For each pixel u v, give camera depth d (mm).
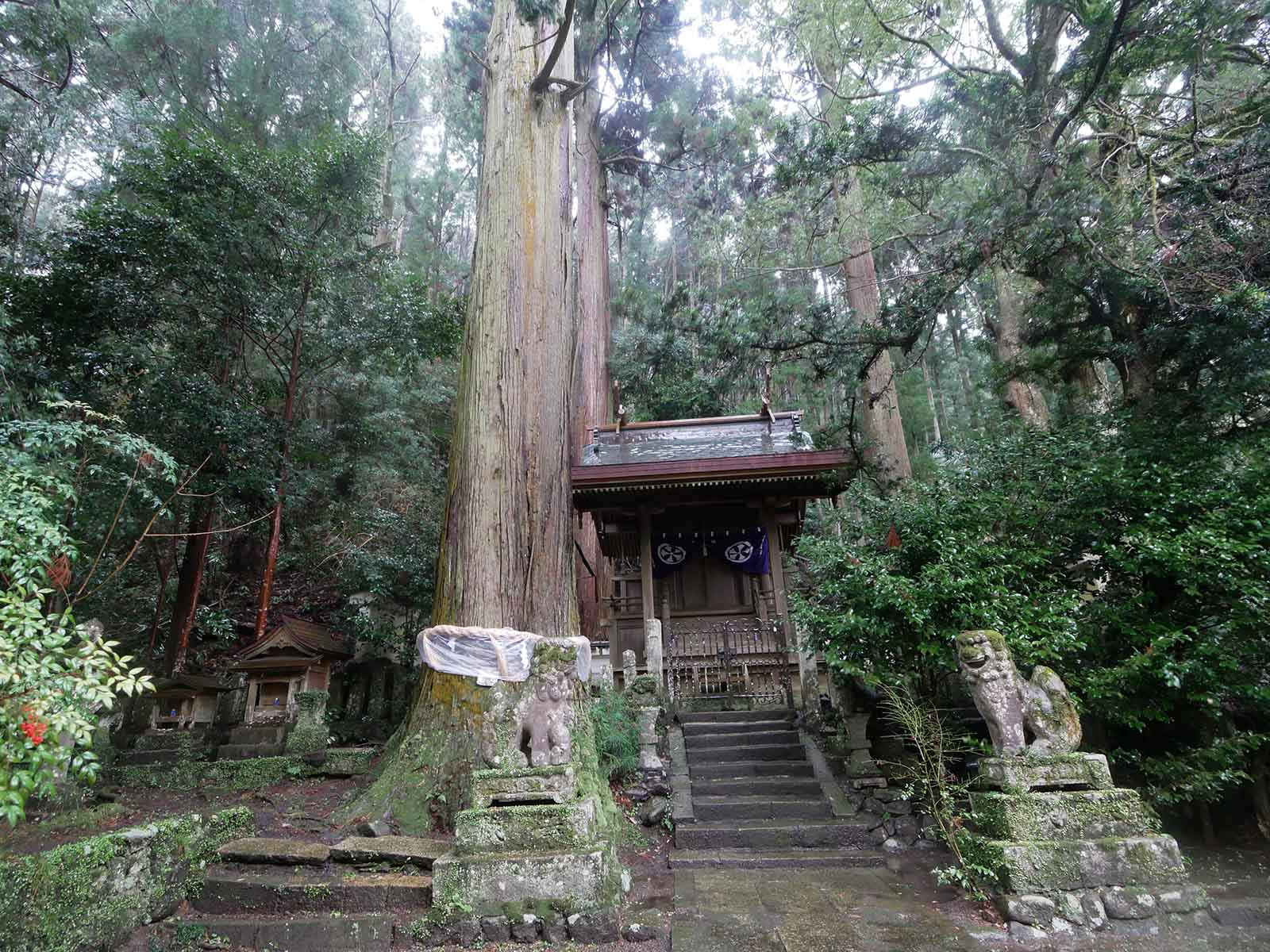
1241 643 5352
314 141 12328
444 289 22859
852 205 12977
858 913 4383
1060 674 5762
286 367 12836
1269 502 5375
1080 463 6582
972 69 8945
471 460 7438
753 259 16984
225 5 16938
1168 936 3928
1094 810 4363
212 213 9648
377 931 4242
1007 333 13070
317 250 10766
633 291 18469
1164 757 5891
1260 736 5184
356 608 12594
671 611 11820
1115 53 7770
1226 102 7930
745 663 9609
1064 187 7648
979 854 4484
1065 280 8609
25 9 8688
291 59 16938
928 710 6066
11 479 4410
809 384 15359
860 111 8859
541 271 8266
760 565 11570
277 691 9289
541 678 5070
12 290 9000
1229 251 6648
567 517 7805
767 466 9836
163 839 4504
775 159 10672
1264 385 6809
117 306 9547
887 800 6426
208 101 16219
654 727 7410
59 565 5418
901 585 6043
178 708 9227
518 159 8586
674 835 6203
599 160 17484
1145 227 7547
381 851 4945
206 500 11227
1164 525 5820
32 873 3451
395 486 15539
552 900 4219
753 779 6941
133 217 9312
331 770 8055
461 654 6363
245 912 4523
